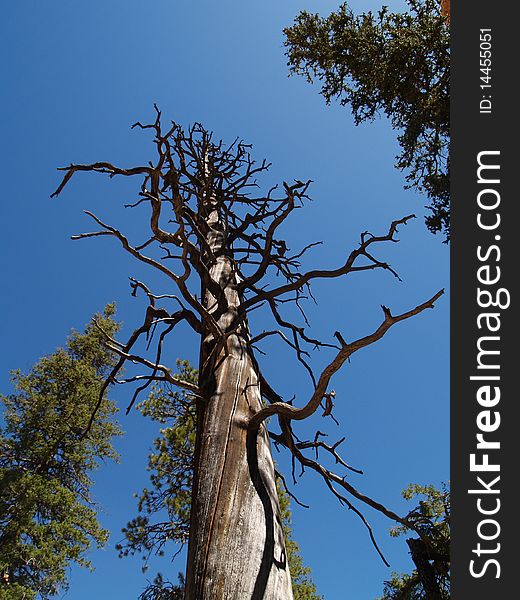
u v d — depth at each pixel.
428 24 8.15
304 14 9.20
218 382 3.90
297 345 4.89
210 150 7.94
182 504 10.38
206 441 3.42
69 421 15.22
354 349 2.53
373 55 8.61
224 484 3.07
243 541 2.74
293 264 5.86
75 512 13.88
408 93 8.57
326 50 8.95
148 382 3.90
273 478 3.31
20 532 12.90
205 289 5.44
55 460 15.39
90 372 16.08
